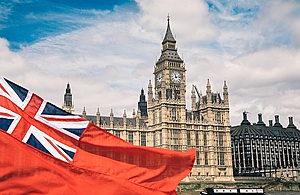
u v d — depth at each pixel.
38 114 21.89
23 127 21.48
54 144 21.78
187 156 23.42
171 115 197.62
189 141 199.75
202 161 199.62
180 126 198.50
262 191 123.88
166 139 194.38
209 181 194.50
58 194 21.28
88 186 21.84
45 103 22.20
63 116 22.31
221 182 190.25
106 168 22.30
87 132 22.47
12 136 21.14
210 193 121.75
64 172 21.58
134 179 22.58
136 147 22.89
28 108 21.84
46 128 21.88
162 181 22.97
